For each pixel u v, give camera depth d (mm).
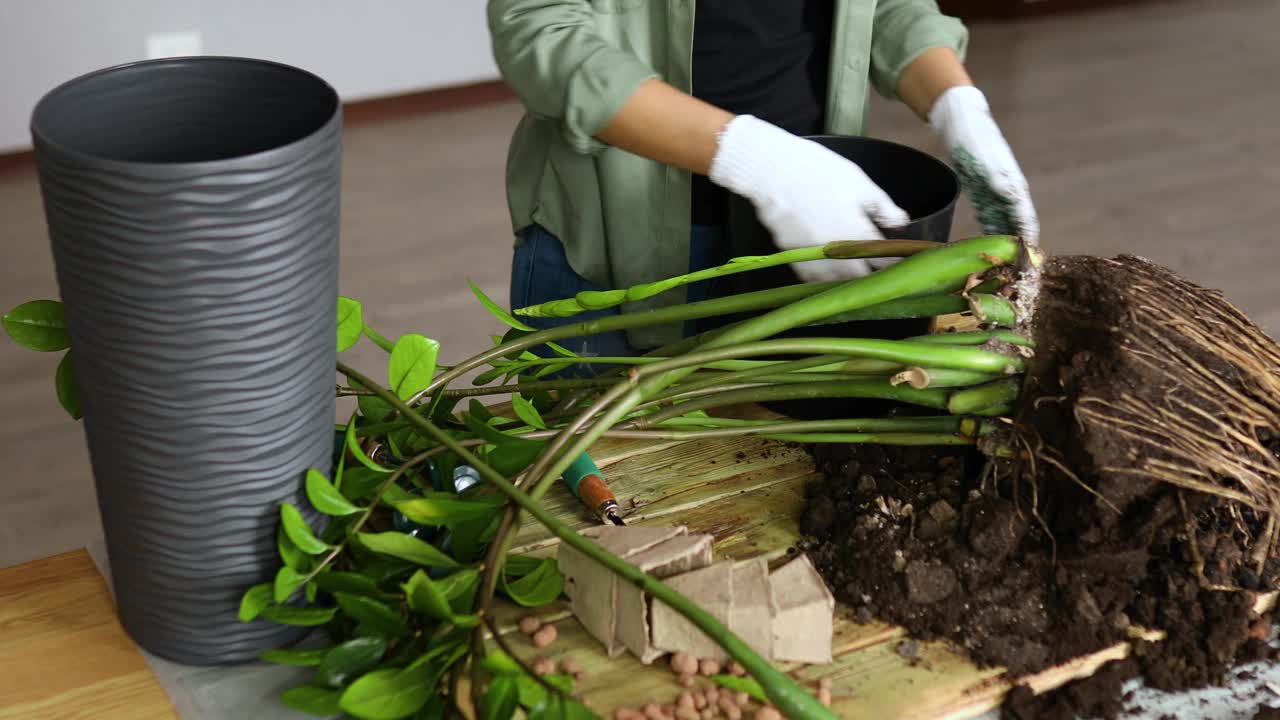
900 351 811
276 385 687
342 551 783
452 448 768
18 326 786
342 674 703
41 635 779
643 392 820
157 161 738
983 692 730
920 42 1179
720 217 1184
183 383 660
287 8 3520
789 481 928
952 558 796
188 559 719
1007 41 4566
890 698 720
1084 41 4566
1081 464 767
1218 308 824
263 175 621
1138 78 4203
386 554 767
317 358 713
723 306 909
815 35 1198
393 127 3752
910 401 856
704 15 1142
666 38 1118
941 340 834
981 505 818
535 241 1243
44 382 2514
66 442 2330
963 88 1143
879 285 829
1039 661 753
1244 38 4617
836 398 953
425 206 3246
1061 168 3482
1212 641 764
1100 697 743
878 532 826
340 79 3719
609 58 1008
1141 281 810
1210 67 4316
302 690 695
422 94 3857
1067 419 776
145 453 684
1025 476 813
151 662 763
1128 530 775
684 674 720
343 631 767
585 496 865
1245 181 3393
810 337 837
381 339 938
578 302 955
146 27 3328
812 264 949
